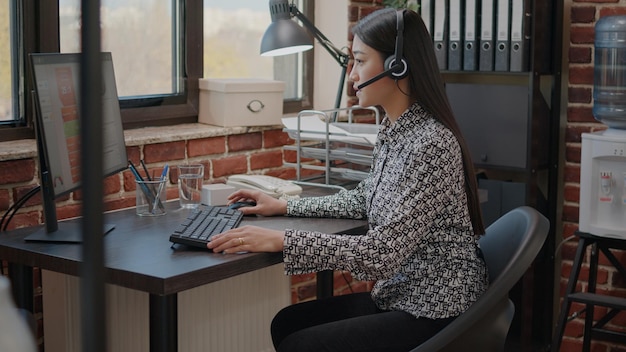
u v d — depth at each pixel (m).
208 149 2.79
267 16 3.26
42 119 1.82
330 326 1.82
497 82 3.44
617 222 2.88
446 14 3.23
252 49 3.22
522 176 3.48
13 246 1.88
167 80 2.91
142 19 2.80
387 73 1.91
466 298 1.82
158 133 2.66
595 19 3.17
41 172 1.93
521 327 3.19
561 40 3.22
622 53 2.95
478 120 3.33
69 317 2.23
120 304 2.30
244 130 2.90
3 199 2.18
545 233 1.78
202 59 3.01
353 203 2.16
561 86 3.28
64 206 2.35
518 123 3.22
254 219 2.15
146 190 2.20
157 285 1.61
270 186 2.36
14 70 2.41
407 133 1.90
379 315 1.84
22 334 0.58
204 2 3.01
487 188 3.30
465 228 1.86
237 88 2.86
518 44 3.09
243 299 2.66
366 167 2.99
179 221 2.14
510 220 1.92
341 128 2.76
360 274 1.80
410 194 1.79
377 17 1.96
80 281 0.41
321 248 1.79
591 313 3.05
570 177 3.32
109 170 2.07
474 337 1.71
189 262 1.72
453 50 3.23
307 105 3.46
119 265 1.69
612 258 2.98
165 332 1.73
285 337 2.00
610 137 2.83
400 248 1.78
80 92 0.38
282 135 3.07
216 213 2.12
